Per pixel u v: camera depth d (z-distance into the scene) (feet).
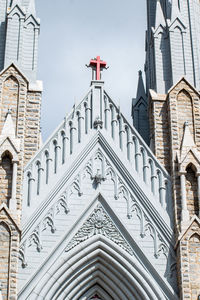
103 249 146.72
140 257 146.72
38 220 146.61
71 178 151.84
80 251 145.59
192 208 150.71
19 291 138.92
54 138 155.53
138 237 148.36
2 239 141.28
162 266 146.10
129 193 152.46
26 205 148.05
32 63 167.32
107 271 146.51
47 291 141.18
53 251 144.36
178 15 176.96
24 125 155.02
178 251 145.48
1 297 135.85
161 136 160.15
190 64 171.73
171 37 173.88
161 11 179.11
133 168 155.02
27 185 150.41
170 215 151.23
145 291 144.05
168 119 161.17
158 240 148.56
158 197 153.17
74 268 144.36
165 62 172.76
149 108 167.02
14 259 139.64
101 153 155.53
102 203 150.71
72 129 157.07
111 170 154.10
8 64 163.32
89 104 160.56
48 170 152.15
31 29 171.83
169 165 157.17
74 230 147.13
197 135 159.53
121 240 147.74
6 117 154.30
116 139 157.69
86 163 153.89
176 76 169.07
